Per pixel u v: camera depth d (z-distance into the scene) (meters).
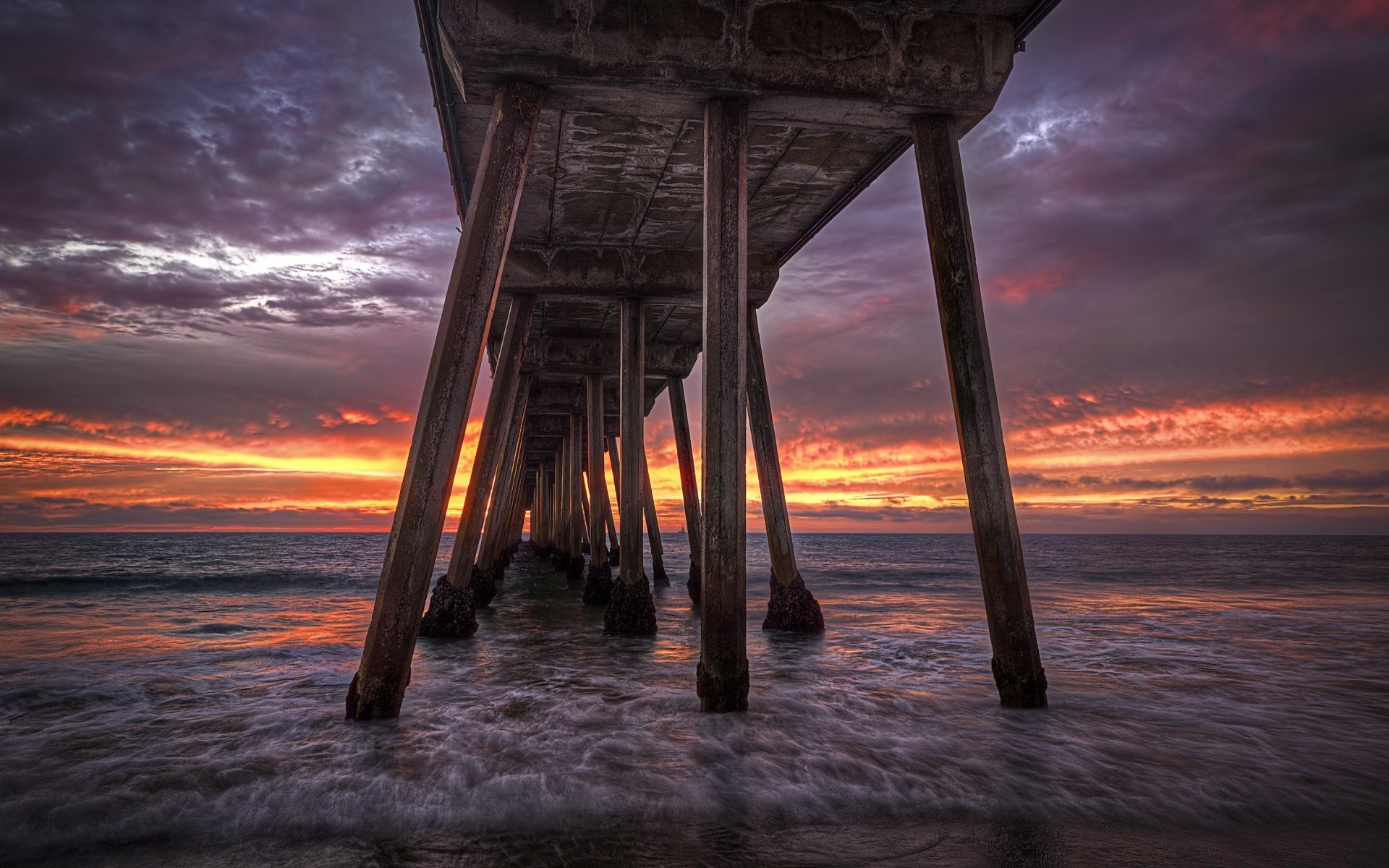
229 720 5.63
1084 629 12.30
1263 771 4.62
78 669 8.16
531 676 7.57
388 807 3.91
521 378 16.08
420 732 5.22
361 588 24.03
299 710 6.00
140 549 58.50
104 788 4.17
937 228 6.01
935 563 43.62
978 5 6.09
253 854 3.44
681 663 8.50
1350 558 46.62
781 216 9.60
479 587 15.12
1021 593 5.83
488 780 4.28
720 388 5.62
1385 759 4.90
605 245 10.86
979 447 5.77
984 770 4.55
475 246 5.38
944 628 12.20
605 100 5.88
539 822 3.79
